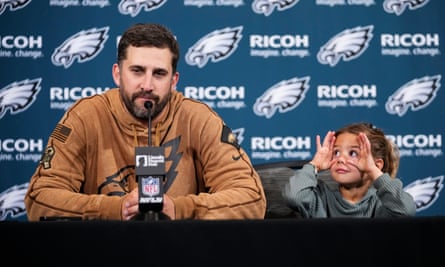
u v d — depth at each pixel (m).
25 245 1.43
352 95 3.95
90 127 2.45
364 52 3.97
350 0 3.98
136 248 1.44
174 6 3.95
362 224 1.46
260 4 3.97
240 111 3.93
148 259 1.44
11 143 3.84
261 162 3.92
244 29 3.96
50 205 2.22
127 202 2.13
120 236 1.44
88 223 1.44
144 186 1.83
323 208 2.67
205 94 3.93
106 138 2.46
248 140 3.92
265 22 3.96
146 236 1.44
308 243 1.46
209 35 3.95
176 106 2.51
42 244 1.43
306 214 2.63
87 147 2.45
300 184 2.63
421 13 3.99
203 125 2.51
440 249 1.45
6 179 3.83
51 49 3.89
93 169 2.46
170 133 2.48
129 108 2.39
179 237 1.44
